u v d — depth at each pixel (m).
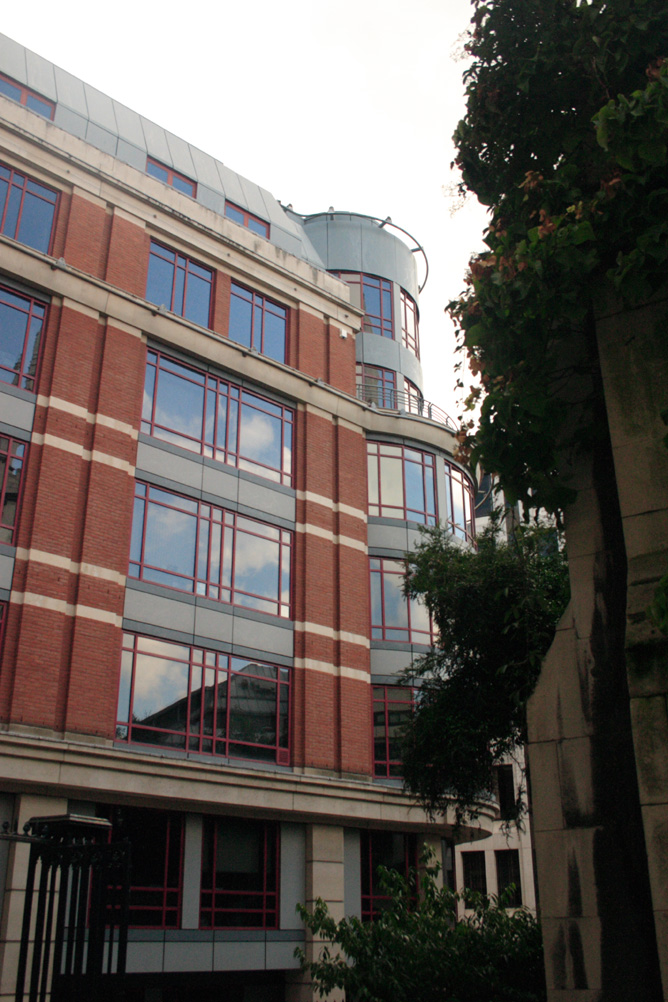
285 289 25.95
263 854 20.67
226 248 24.81
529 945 11.99
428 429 27.11
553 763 8.23
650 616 7.18
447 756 14.32
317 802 21.11
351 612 23.94
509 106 9.59
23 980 7.72
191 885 19.17
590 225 8.38
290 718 22.05
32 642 18.00
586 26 8.96
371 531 25.34
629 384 8.47
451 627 15.05
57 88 24.05
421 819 22.77
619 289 8.16
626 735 7.91
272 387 24.42
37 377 20.03
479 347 9.46
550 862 7.97
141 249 22.97
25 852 16.58
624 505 8.17
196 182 26.11
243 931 19.62
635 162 8.17
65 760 17.39
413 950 11.55
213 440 22.88
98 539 19.61
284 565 23.33
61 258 20.98
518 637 13.99
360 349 30.70
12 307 20.14
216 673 20.95
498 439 8.91
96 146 23.80
